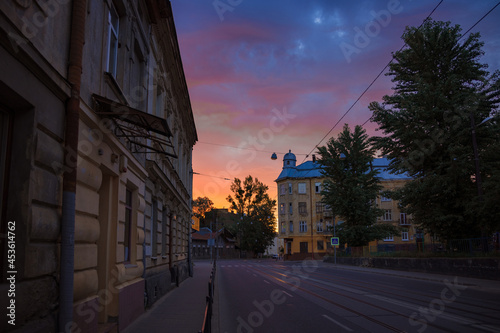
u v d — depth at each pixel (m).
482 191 21.48
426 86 24.34
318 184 64.94
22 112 4.29
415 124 25.03
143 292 10.13
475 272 19.91
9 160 4.16
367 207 41.16
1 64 3.60
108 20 7.45
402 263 28.19
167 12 12.49
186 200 24.88
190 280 22.34
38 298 4.32
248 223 77.75
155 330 7.87
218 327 8.59
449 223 24.06
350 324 8.51
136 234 9.87
